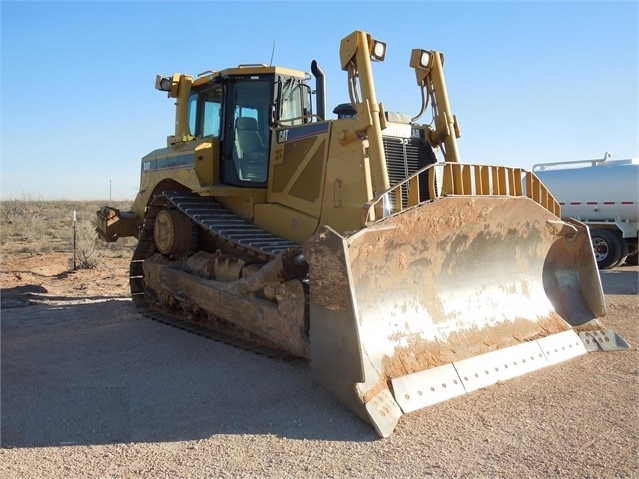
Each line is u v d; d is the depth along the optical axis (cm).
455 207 571
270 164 788
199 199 873
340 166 684
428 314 579
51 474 402
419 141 721
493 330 626
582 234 734
